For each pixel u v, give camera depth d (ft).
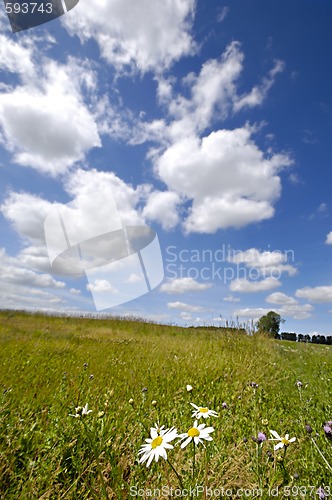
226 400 11.71
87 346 24.06
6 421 7.03
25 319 45.19
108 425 7.34
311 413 10.12
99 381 12.94
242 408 10.38
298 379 17.08
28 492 4.98
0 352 18.31
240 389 13.61
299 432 8.43
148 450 4.76
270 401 12.25
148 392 11.87
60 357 18.58
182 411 9.66
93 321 49.42
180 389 12.05
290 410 11.25
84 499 5.08
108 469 5.63
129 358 19.69
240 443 6.48
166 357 20.70
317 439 7.42
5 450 5.98
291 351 29.71
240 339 32.22
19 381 11.96
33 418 7.85
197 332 41.27
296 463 6.11
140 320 51.88
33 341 24.12
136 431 7.39
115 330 41.88
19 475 5.33
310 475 5.94
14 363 15.55
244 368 18.75
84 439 6.50
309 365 22.76
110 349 22.90
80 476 5.45
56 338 27.94
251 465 5.65
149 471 5.74
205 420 8.67
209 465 5.59
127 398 10.87
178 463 5.57
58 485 5.25
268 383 15.74
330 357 25.55
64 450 6.20
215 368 18.22
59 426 7.11
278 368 21.04
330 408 10.44
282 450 5.90
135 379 14.01
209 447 6.43
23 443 6.36
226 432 7.89
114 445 6.40
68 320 48.32
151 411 9.02
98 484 5.35
